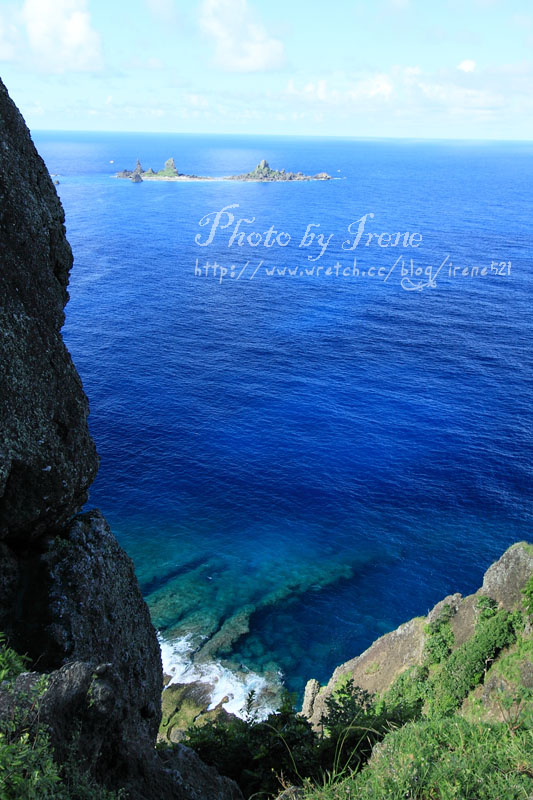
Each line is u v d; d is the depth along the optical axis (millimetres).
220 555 43281
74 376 8945
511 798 6418
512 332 93938
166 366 76000
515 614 21484
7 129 8422
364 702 14109
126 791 6582
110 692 6473
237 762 10828
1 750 4875
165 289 113812
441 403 68375
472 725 8031
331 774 9156
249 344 85562
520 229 193500
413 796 6797
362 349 85375
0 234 8070
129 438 57781
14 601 8203
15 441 7863
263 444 58031
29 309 8344
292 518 47625
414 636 26078
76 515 9211
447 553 44406
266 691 32844
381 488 51688
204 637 36281
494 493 51344
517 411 66750
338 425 62500
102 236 165500
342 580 41438
